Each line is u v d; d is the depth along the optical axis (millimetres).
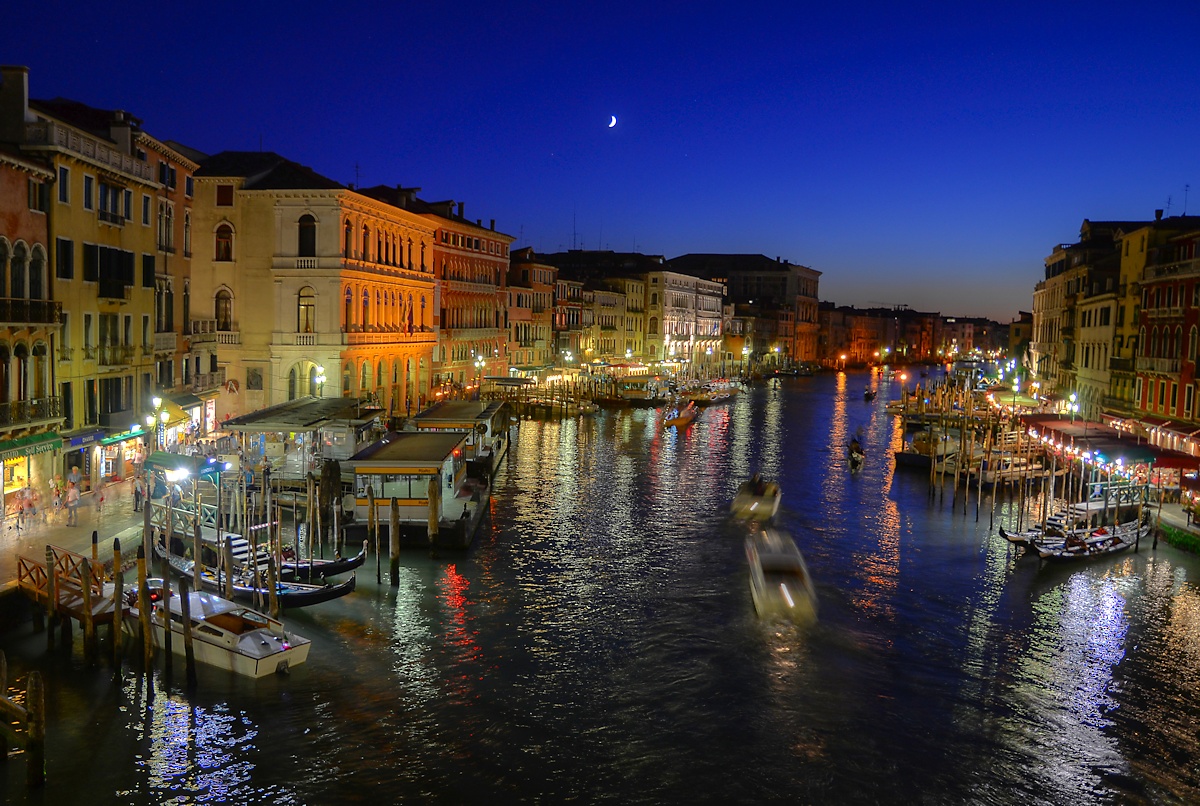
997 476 44844
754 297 174875
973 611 28312
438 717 20766
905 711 21703
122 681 21281
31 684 17125
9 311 27250
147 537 24500
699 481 49406
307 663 23016
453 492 38719
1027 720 21453
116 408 34625
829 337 198000
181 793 17547
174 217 40875
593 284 113688
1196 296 45312
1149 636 26500
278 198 49812
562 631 25938
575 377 96375
